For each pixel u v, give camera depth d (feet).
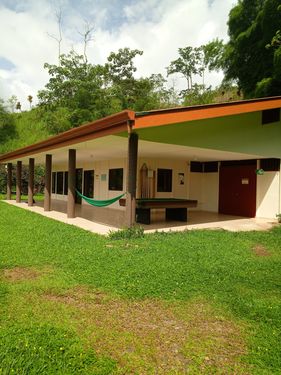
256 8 53.42
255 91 53.11
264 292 12.62
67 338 8.61
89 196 50.83
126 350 8.29
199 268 15.07
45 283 12.57
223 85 77.77
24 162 55.67
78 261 15.70
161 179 40.96
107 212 39.01
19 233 22.86
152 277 13.55
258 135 33.14
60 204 50.14
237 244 20.90
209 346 8.55
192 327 9.57
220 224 31.19
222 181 42.47
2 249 17.89
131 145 22.41
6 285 12.33
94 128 22.26
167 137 24.66
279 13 45.44
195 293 12.10
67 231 24.00
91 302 11.07
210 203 44.24
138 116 18.83
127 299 11.39
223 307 10.95
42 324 9.29
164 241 20.88
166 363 7.79
